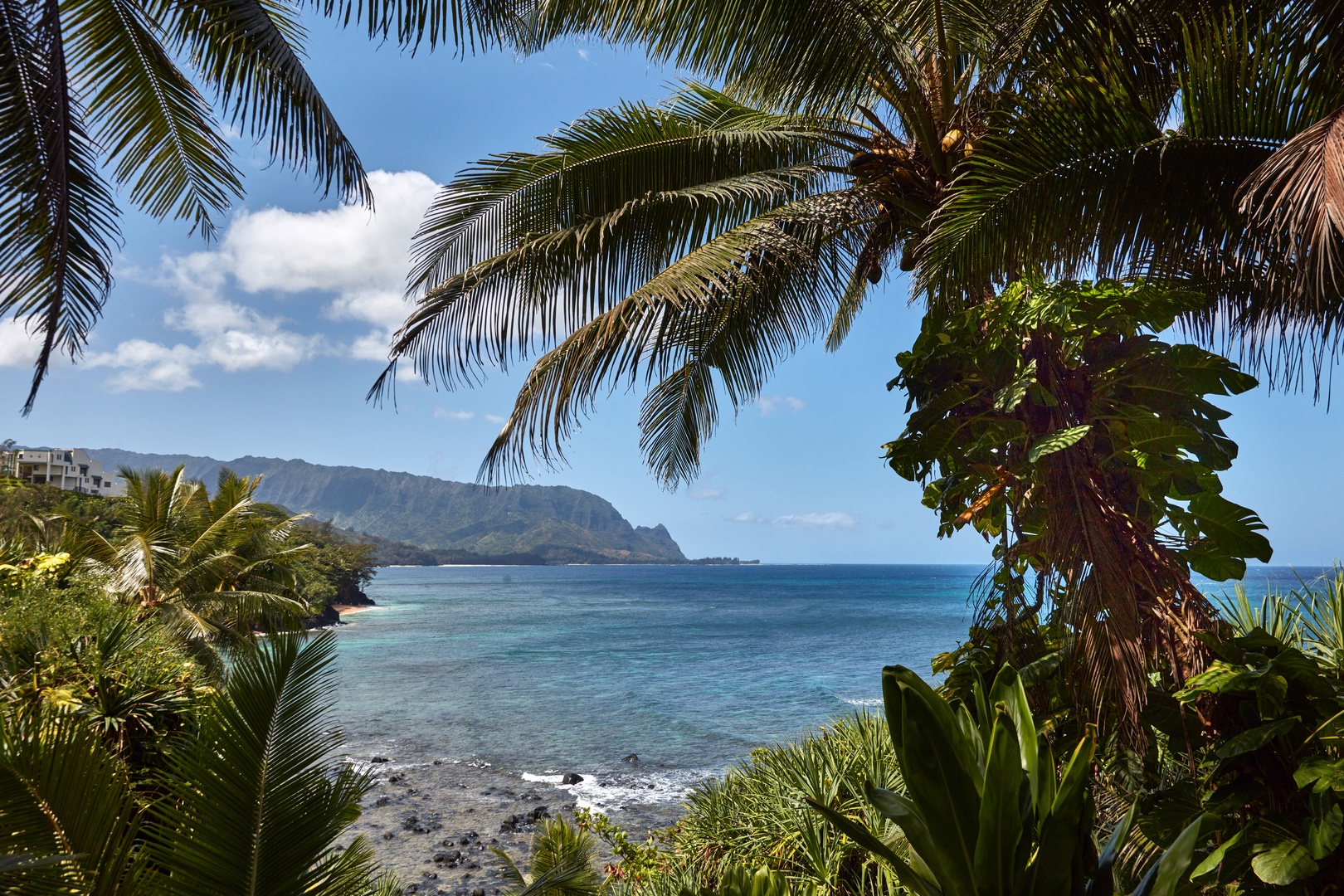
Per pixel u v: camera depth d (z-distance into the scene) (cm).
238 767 285
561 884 444
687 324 503
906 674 196
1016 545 341
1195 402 339
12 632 771
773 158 621
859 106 500
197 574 1948
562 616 7950
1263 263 338
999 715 177
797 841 504
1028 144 343
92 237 431
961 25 441
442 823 1530
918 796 182
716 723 2502
